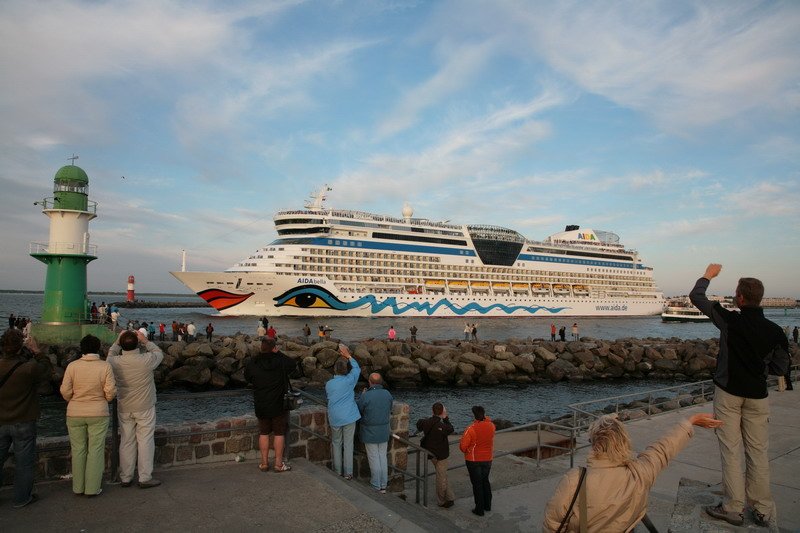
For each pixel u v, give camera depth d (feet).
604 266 334.24
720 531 15.06
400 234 265.13
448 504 28.91
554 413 86.89
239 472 24.82
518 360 119.34
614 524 11.94
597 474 12.24
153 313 339.77
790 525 22.39
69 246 103.35
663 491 27.81
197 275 219.82
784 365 16.02
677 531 15.15
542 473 34.68
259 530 18.56
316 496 21.86
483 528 25.94
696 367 129.70
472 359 115.44
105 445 23.76
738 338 15.87
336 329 201.26
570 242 341.62
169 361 104.78
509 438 46.78
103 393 21.65
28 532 18.13
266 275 224.33
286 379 25.17
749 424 15.96
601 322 316.60
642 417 46.14
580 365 124.77
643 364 128.77
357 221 255.91
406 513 21.49
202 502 21.04
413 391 104.94
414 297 250.98
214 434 26.35
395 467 29.99
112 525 18.79
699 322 329.93
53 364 93.97
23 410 20.16
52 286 103.04
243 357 106.42
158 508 20.38
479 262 286.25
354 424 27.37
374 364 111.04
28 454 20.31
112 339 100.07
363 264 251.39
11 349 20.26
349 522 19.39
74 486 21.44
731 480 15.78
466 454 28.12
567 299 308.40
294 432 28.25
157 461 25.11
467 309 267.39
